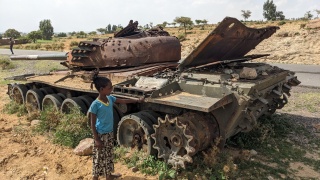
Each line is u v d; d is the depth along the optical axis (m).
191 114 5.47
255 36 6.89
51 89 8.93
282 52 26.09
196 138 5.13
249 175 5.31
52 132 7.23
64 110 7.75
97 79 4.57
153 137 5.30
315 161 5.95
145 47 7.37
